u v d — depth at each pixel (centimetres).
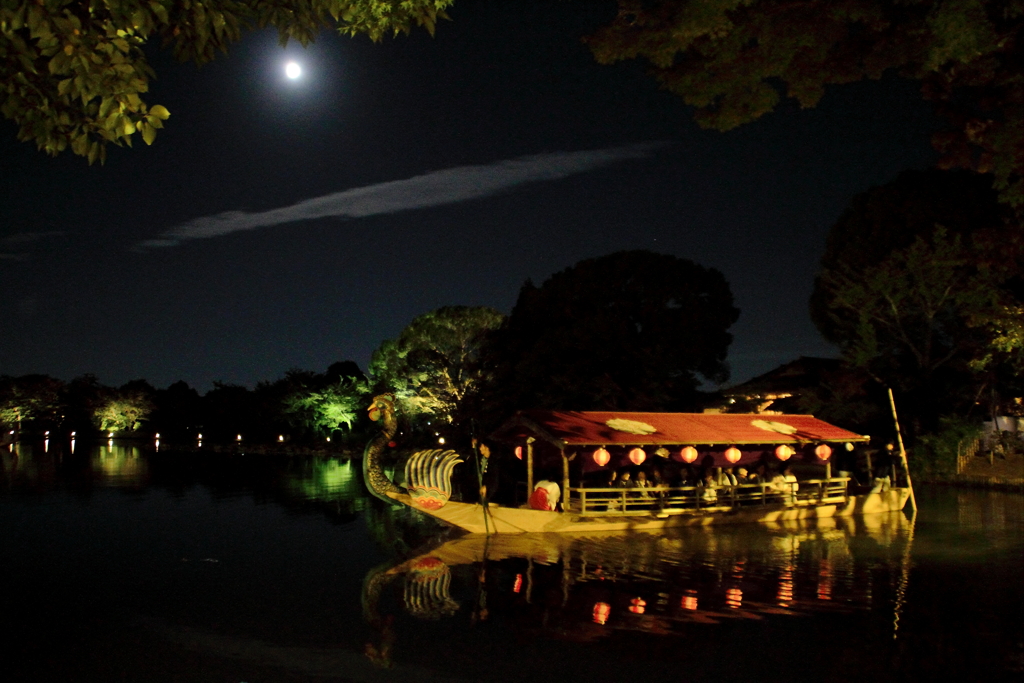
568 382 3875
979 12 876
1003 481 3538
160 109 660
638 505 2461
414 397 5075
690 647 1254
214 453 6562
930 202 4031
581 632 1335
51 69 617
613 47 1056
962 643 1274
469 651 1238
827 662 1191
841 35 1059
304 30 789
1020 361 3541
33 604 1541
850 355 4191
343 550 2109
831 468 3066
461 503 2306
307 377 7788
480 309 5012
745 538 2250
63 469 4775
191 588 1669
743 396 4956
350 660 1202
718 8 934
